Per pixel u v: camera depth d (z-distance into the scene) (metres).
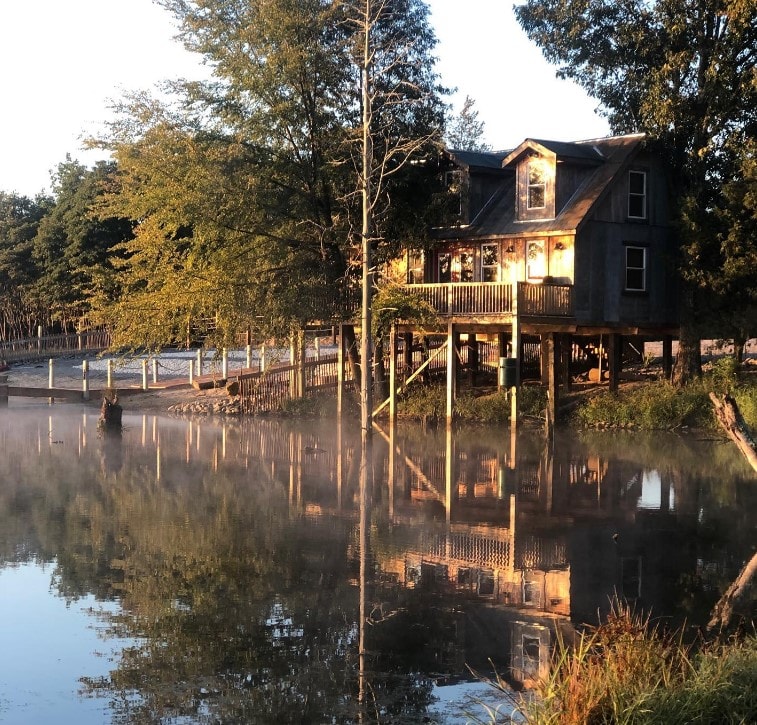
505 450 28.83
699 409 32.34
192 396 43.31
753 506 20.12
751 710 8.05
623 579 14.44
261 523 18.52
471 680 10.47
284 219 35.81
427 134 35.34
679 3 32.00
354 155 34.59
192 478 23.97
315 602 13.33
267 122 35.19
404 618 12.60
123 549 16.42
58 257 66.75
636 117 35.72
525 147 34.75
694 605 13.00
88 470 25.28
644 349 44.25
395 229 36.69
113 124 35.16
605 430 32.91
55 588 14.05
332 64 34.19
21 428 35.22
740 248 32.22
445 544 16.73
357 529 17.98
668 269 36.28
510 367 31.19
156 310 36.00
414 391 37.56
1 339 71.50
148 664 11.05
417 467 25.66
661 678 8.70
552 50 35.53
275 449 29.45
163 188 34.47
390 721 9.44
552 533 17.61
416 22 34.94
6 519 18.88
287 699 9.97
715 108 32.16
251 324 36.03
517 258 35.62
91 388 45.91
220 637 11.95
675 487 22.44
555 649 11.20
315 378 41.38
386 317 33.41
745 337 34.97
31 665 11.04
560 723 8.05
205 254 36.00
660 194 36.12
